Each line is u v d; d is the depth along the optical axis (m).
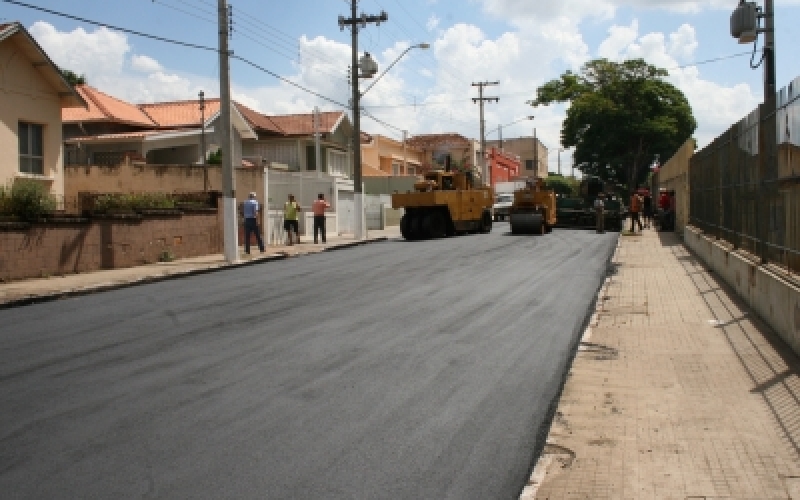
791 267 9.16
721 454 5.41
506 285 15.23
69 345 9.67
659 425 6.13
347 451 5.75
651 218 39.84
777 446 5.52
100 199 19.92
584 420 6.36
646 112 56.72
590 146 58.03
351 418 6.56
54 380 7.89
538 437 6.05
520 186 60.28
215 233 23.67
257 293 14.49
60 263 17.14
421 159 71.19
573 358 8.75
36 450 5.79
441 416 6.62
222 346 9.53
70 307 12.98
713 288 13.52
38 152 21.53
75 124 34.16
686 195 26.69
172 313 12.17
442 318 11.50
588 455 5.53
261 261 21.64
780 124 9.72
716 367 7.90
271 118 45.84
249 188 26.88
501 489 5.05
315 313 12.03
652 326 10.34
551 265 19.03
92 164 32.38
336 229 34.31
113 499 4.89
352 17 31.59
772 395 6.77
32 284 15.41
